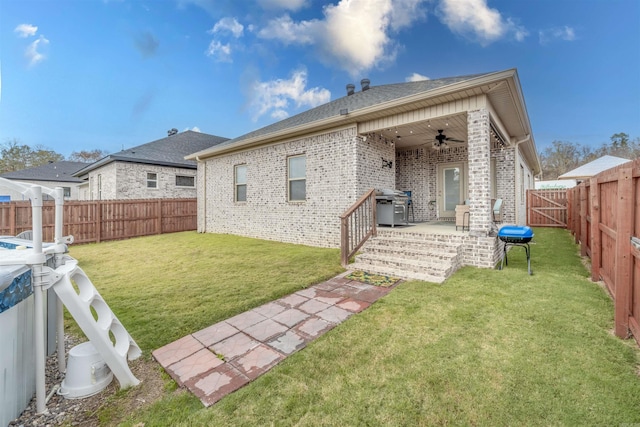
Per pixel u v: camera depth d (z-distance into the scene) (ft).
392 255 18.76
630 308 8.86
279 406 6.49
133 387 7.38
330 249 24.79
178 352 8.86
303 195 27.94
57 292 6.72
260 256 22.39
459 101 19.01
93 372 7.24
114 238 34.86
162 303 12.76
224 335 9.85
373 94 30.63
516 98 18.86
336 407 6.41
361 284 14.89
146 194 45.83
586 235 19.75
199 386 7.26
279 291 14.01
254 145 31.99
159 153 50.19
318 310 11.69
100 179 49.47
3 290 5.85
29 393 6.97
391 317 10.76
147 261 21.71
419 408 6.31
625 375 7.12
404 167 34.37
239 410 6.41
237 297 13.37
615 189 11.30
